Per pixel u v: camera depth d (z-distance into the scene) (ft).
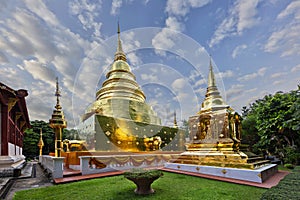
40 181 24.61
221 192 17.88
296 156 37.37
